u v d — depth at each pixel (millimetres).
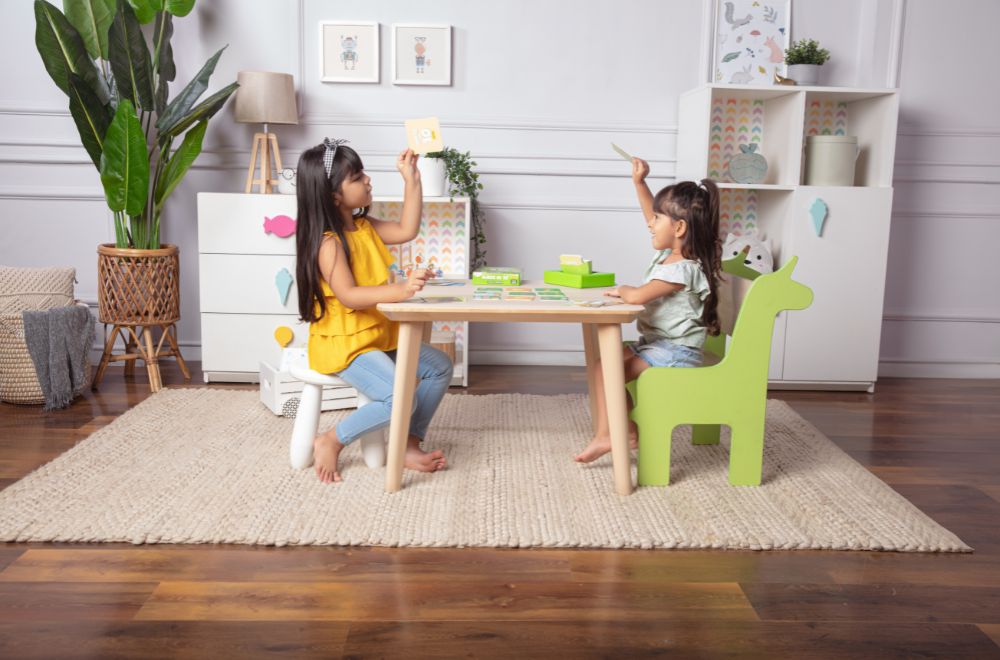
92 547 1929
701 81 3717
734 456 2352
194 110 3285
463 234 3691
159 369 3615
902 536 2049
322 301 2273
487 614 1676
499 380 3619
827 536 2043
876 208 3449
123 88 3244
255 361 3422
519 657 1534
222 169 3711
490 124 3723
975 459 2717
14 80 3602
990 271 3904
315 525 2033
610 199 3812
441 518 2088
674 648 1575
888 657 1562
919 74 3742
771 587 1811
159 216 3449
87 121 3178
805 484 2391
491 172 3764
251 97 3391
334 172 2215
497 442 2703
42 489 2217
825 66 3750
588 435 2795
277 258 3352
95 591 1734
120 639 1565
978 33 3729
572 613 1687
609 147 3773
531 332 3926
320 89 3682
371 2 3641
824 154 3457
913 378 3910
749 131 3736
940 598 1782
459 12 3666
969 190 3842
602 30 3703
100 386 3387
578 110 3748
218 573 1818
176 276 3404
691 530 2053
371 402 2324
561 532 2021
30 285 3256
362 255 2320
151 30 3594
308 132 3703
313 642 1567
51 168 3668
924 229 3861
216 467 2412
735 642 1599
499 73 3713
